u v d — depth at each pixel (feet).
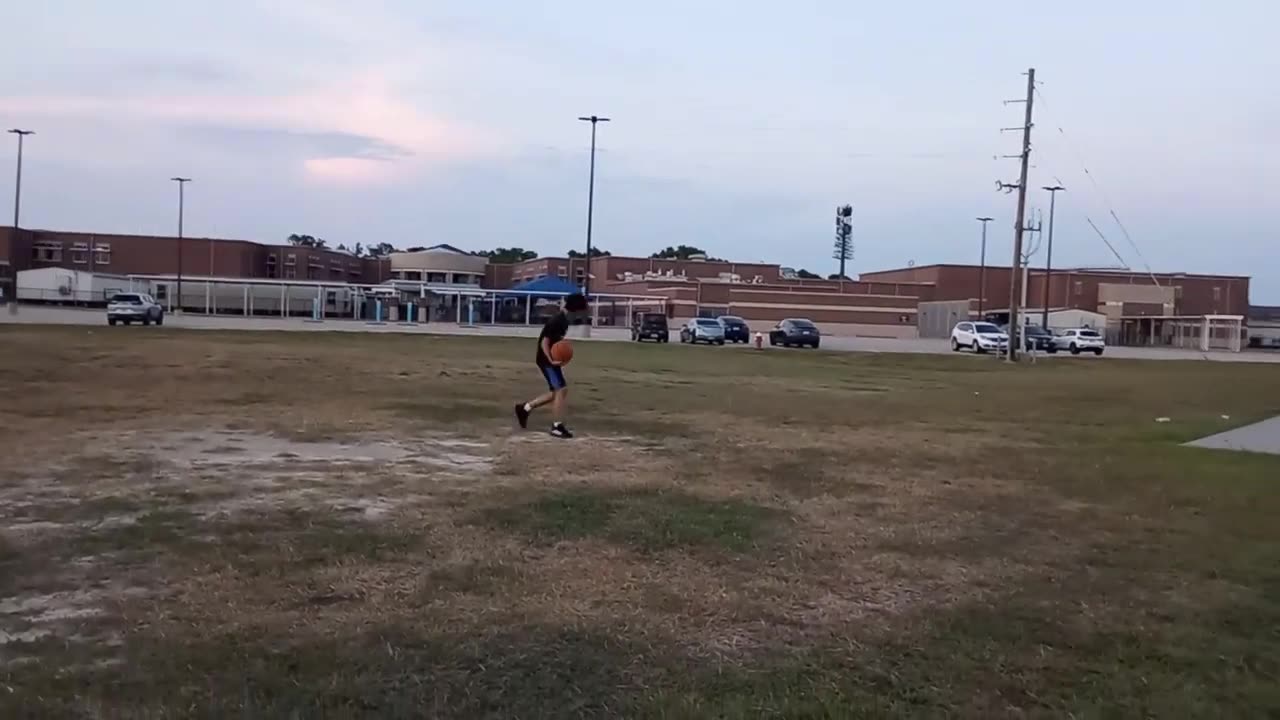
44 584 21.08
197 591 20.75
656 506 29.96
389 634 18.31
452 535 25.84
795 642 18.65
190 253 365.81
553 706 15.43
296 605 19.94
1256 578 23.59
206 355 98.07
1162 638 19.19
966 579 23.25
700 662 17.43
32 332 139.03
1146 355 224.12
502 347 145.89
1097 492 34.91
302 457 38.42
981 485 36.01
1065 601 21.54
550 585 21.63
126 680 16.05
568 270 393.50
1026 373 128.88
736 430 50.93
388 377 79.36
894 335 320.09
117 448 39.32
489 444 43.14
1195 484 36.83
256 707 15.10
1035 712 15.65
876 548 25.90
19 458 36.32
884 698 16.05
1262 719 15.52
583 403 62.90
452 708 15.28
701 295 301.84
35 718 14.56
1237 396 87.81
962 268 368.48
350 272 435.94
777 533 27.17
